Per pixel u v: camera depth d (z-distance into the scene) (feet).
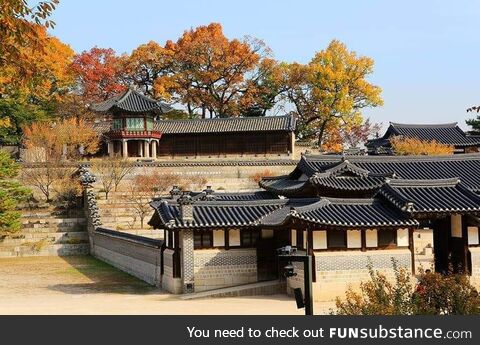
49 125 267.39
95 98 339.16
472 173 143.13
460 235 111.65
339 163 128.26
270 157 290.15
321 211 104.94
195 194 144.46
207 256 114.01
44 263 166.30
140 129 284.82
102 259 173.88
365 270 105.09
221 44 345.72
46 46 62.90
